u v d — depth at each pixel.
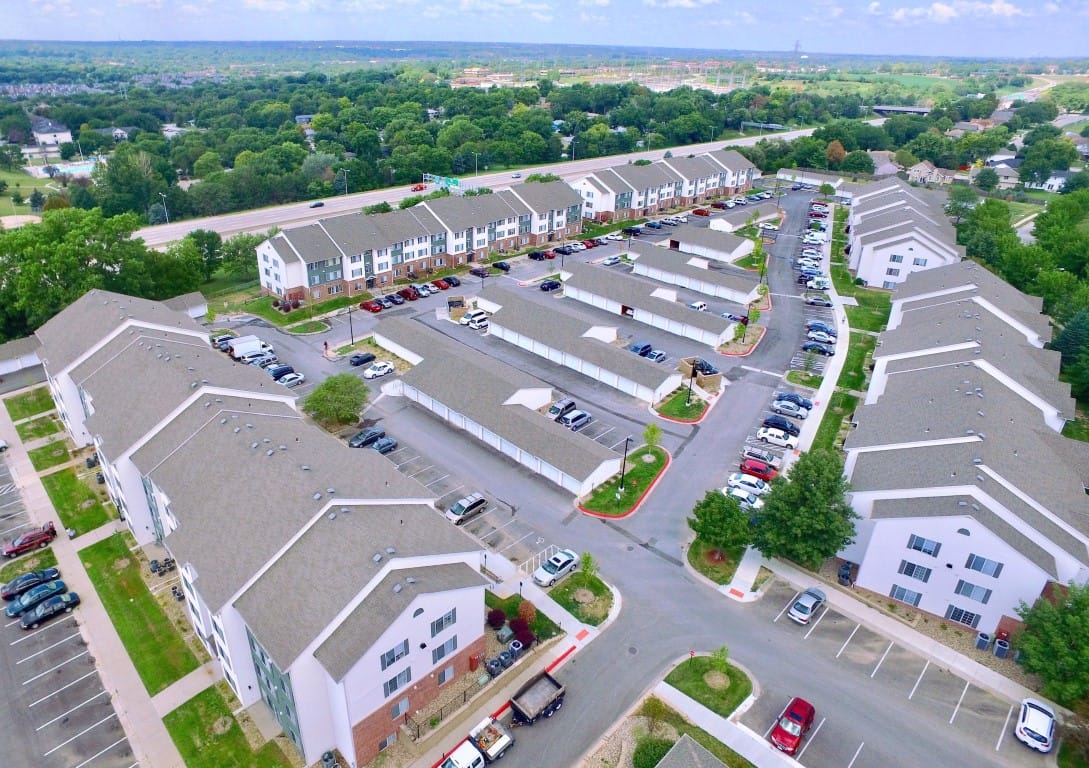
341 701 38.00
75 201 150.00
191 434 55.12
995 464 53.44
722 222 147.62
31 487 64.81
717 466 69.06
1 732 42.31
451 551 45.47
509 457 70.06
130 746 41.66
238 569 42.25
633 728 42.59
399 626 39.41
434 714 43.34
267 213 156.38
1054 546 48.34
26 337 90.62
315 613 39.22
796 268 129.12
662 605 52.28
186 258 105.81
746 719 43.34
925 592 51.75
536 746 41.47
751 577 55.28
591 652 48.03
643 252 123.88
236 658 42.16
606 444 72.12
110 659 47.53
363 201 168.62
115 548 57.53
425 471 67.12
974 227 136.25
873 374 80.75
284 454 51.31
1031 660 43.31
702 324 96.31
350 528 44.44
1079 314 87.88
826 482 53.03
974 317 82.81
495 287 104.81
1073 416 68.69
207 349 71.62
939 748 41.91
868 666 47.53
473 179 191.25
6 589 52.06
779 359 92.06
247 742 42.03
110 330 69.56
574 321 92.69
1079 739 41.16
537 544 58.03
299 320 101.19
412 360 87.81
